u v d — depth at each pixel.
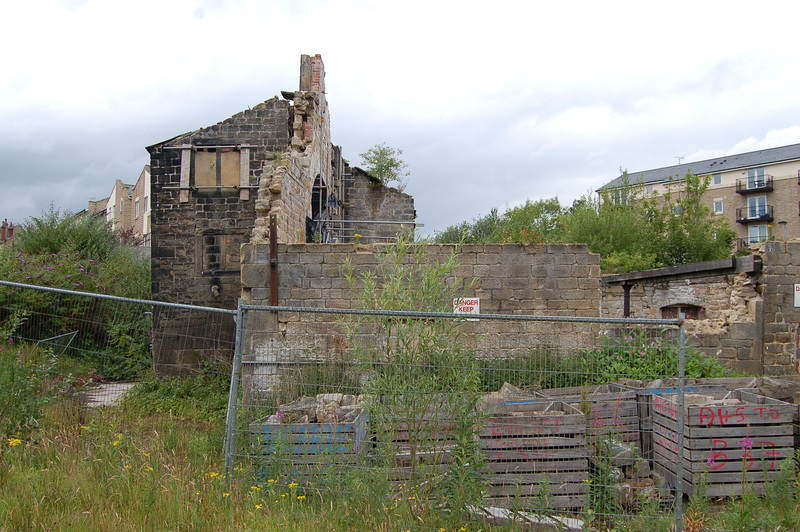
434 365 5.05
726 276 14.36
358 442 5.13
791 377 8.35
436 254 10.12
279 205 11.28
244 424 5.46
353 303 10.03
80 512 4.29
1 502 4.23
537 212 33.38
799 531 4.93
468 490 4.72
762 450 5.88
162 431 6.10
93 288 18.19
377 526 4.42
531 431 5.43
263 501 4.66
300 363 5.84
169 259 17.31
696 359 10.31
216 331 15.86
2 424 5.61
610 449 5.18
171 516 4.36
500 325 10.02
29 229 23.94
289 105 17.91
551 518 4.80
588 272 10.25
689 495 5.89
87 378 6.55
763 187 49.59
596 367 5.77
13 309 6.66
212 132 17.64
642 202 31.22
